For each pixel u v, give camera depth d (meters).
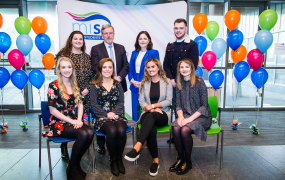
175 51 2.40
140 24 3.46
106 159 2.12
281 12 4.05
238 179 1.73
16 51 2.69
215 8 4.05
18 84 2.75
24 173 1.84
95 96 1.95
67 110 1.79
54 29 4.02
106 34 2.37
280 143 2.54
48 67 2.93
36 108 4.28
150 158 2.14
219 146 2.45
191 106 1.99
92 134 1.72
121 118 1.93
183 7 3.34
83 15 3.31
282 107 4.30
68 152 2.28
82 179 1.66
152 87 2.12
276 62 4.23
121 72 2.44
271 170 1.88
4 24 3.98
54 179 1.75
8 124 3.41
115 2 3.62
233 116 3.61
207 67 2.85
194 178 1.75
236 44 2.67
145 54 2.55
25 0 3.89
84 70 2.17
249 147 2.41
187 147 1.81
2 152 2.30
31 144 2.54
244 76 2.79
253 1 4.00
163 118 1.93
